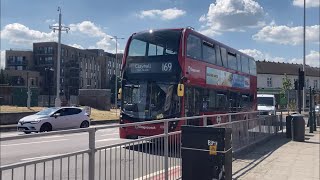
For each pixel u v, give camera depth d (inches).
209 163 253.4
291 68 3599.9
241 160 453.7
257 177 357.1
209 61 680.4
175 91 579.8
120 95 618.2
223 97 743.1
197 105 621.9
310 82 3656.5
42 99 2586.1
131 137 480.7
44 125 877.8
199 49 641.6
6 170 154.6
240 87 858.1
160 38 604.7
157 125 471.8
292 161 452.8
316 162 446.6
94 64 5836.6
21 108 1467.8
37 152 512.7
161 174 285.1
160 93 588.1
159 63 596.4
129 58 621.3
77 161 194.7
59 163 183.5
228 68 780.0
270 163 436.1
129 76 615.5
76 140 660.7
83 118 972.6
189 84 595.5
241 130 516.1
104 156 220.5
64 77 5241.1
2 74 4852.4
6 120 1134.4
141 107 596.7
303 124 683.4
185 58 588.4
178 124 446.3
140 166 258.2
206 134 254.8
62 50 5241.1
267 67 3472.0
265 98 1304.1
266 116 684.1
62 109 932.6
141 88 602.2
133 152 251.3
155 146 279.0
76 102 2309.3
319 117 1170.6
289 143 644.1
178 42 592.4
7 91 1969.7
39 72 5162.4
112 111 1973.4
